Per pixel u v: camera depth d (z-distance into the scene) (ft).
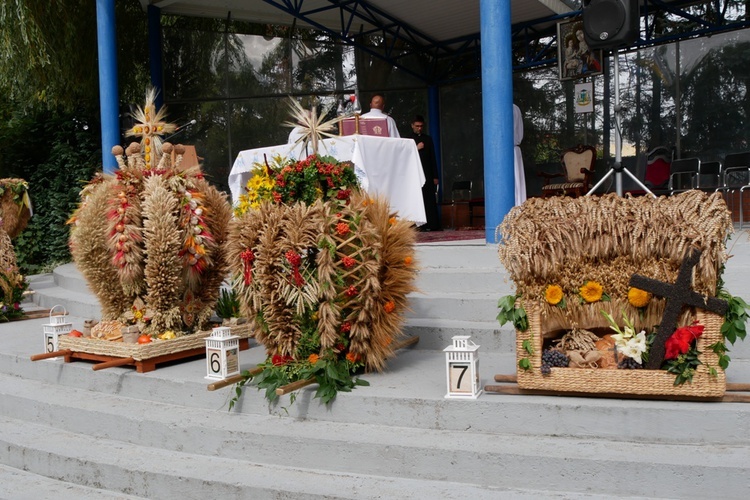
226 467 13.12
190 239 17.26
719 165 30.42
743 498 10.61
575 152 33.86
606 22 18.44
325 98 42.16
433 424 12.97
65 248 40.40
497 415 12.59
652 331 12.91
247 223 15.05
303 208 14.61
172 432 14.11
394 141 23.29
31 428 16.08
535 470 11.48
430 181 35.04
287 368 14.75
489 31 21.29
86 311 24.38
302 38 41.73
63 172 40.81
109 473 13.56
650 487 10.98
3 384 18.11
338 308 14.56
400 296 15.10
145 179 17.26
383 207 15.21
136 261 17.04
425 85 43.73
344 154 22.12
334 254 14.53
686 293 12.09
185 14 39.91
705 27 34.47
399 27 40.73
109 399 16.16
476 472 11.80
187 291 17.88
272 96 41.63
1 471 14.93
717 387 12.01
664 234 12.30
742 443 11.53
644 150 36.68
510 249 12.96
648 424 11.84
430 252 20.90
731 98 34.06
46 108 42.80
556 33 39.14
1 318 24.81
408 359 16.47
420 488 11.75
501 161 21.31
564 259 12.87
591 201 13.16
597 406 12.09
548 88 39.78
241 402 14.58
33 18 35.88
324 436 12.86
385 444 12.33
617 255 12.78
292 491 11.89
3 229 25.71
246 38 41.16
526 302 12.91
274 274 14.73
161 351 16.72
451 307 18.15
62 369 17.63
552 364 12.88
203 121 40.86
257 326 15.29
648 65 36.27
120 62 41.86
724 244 12.32
